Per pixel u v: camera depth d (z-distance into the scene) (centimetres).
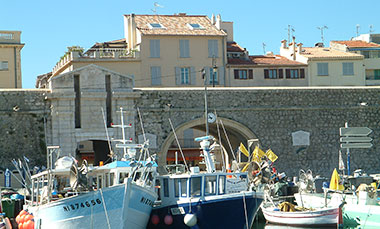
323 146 4806
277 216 3356
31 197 3070
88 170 2773
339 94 4875
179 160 5878
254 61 6128
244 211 2728
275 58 6350
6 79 5694
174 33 5772
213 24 6247
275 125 4747
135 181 2855
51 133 4312
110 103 4453
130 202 2617
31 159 4281
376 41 7388
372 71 6594
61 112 4316
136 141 4450
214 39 5888
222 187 2841
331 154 4812
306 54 6312
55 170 2897
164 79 5703
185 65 5772
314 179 4022
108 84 4450
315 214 3222
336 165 4812
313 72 6106
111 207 2577
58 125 4316
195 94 4597
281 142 4741
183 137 5900
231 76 5900
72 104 4338
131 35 5962
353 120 4878
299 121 4791
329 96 4853
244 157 4897
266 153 4347
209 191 2806
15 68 5719
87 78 4372
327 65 6147
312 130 4803
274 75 6016
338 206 3191
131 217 2638
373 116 4919
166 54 5731
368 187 3350
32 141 4294
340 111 4866
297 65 6072
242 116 4691
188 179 2781
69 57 5519
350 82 6178
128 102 4441
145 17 6109
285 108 4756
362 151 4862
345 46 6606
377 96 4934
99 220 2588
